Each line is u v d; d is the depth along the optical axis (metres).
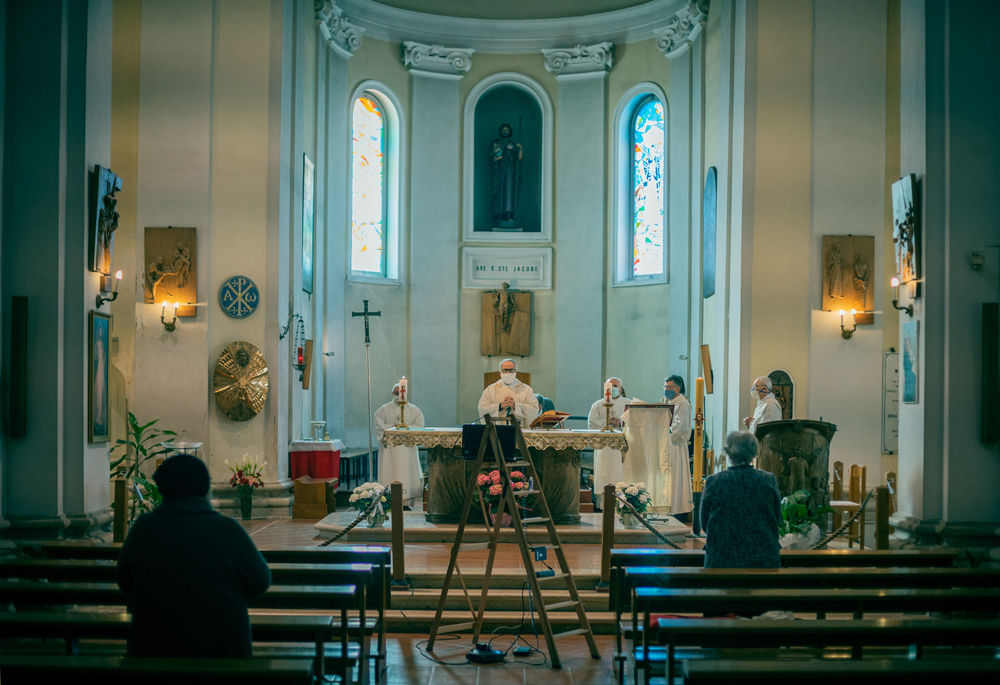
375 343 17.14
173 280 11.72
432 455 9.94
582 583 7.69
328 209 15.84
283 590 4.80
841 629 4.00
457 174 18.03
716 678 3.39
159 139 11.95
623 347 17.44
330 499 11.95
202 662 3.33
